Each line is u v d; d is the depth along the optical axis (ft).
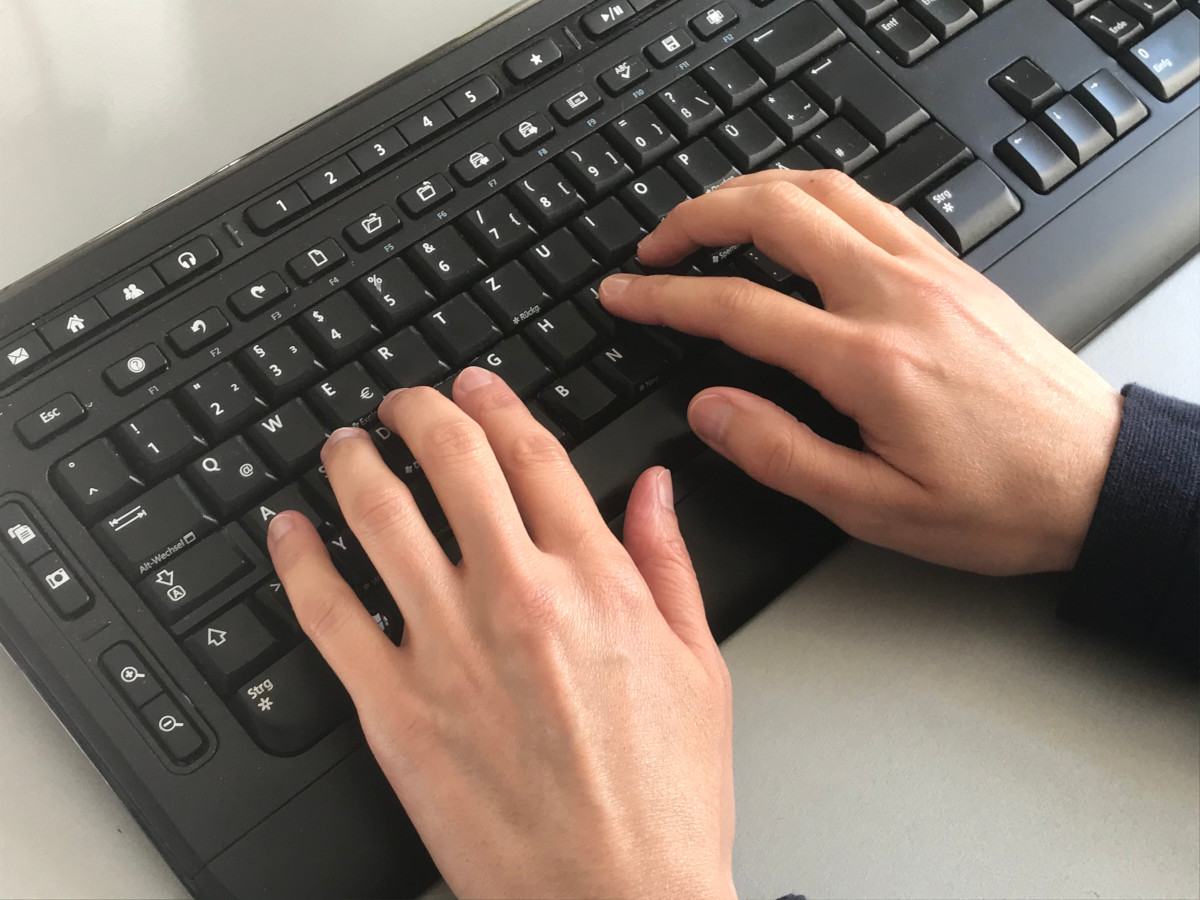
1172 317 1.66
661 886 1.12
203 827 1.21
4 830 1.20
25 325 1.33
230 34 1.69
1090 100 1.68
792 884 1.24
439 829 1.18
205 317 1.36
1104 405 1.44
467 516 1.26
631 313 1.45
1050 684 1.38
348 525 1.29
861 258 1.45
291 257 1.41
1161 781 1.30
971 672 1.39
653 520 1.37
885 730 1.34
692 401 1.44
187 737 1.22
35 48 1.60
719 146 1.59
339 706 1.26
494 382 1.38
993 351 1.41
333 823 1.24
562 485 1.32
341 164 1.46
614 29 1.60
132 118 1.61
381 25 1.75
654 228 1.52
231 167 1.44
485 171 1.49
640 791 1.16
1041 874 1.24
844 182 1.52
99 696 1.22
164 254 1.38
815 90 1.62
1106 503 1.33
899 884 1.24
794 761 1.32
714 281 1.44
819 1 1.68
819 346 1.40
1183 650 1.34
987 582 1.47
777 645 1.42
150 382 1.33
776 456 1.40
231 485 1.30
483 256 1.46
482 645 1.22
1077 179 1.65
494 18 1.58
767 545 1.47
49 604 1.24
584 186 1.52
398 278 1.42
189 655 1.25
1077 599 1.37
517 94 1.55
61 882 1.18
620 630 1.24
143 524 1.27
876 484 1.40
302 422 1.35
